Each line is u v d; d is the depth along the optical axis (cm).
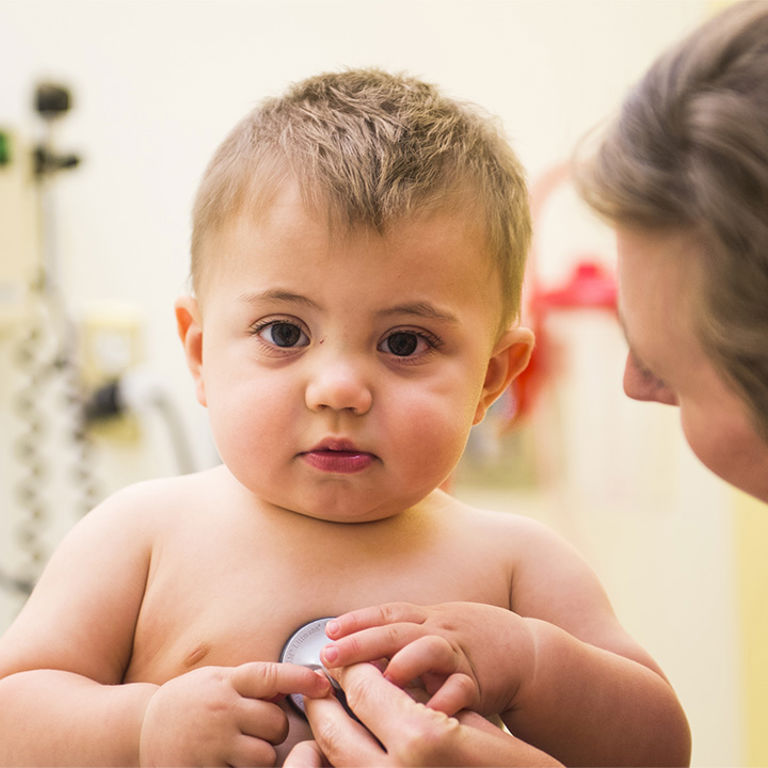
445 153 74
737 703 164
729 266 51
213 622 68
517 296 80
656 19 159
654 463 155
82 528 73
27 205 146
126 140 157
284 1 158
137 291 157
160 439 157
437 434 69
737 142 51
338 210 67
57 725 62
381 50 158
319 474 68
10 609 152
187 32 158
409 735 55
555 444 151
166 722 60
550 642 66
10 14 155
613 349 146
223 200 73
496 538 76
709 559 163
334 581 70
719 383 56
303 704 65
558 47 160
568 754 67
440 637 62
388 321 68
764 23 54
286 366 68
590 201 58
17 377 155
